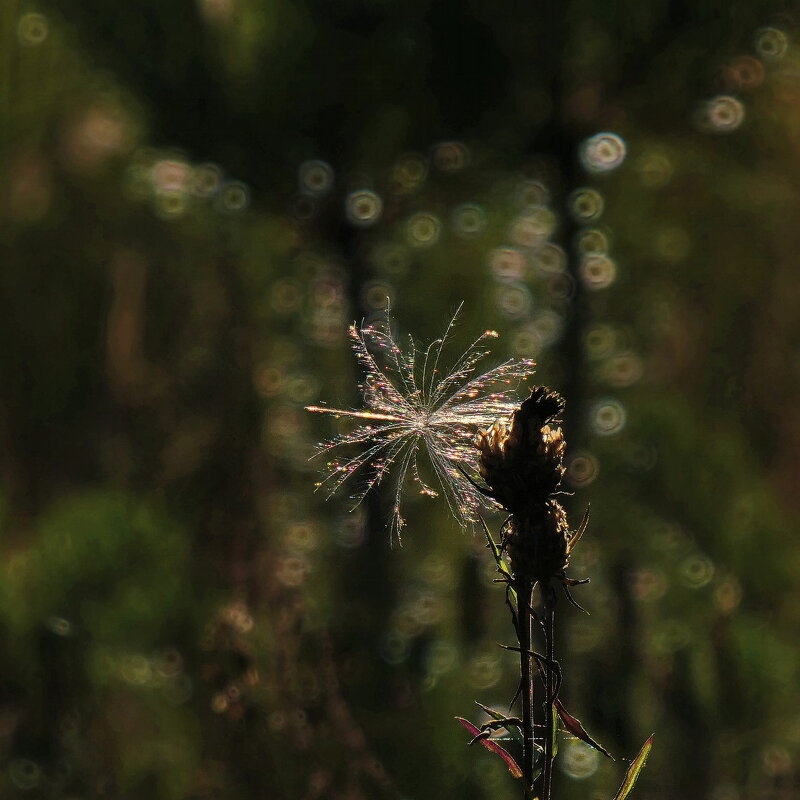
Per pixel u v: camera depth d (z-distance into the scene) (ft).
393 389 2.84
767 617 6.29
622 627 5.38
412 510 5.66
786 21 5.68
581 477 6.07
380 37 5.71
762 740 5.15
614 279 6.39
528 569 2.74
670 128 6.05
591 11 5.52
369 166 6.12
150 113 6.13
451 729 4.88
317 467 6.05
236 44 5.88
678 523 6.46
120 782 4.72
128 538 5.80
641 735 4.97
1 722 5.03
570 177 6.08
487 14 5.58
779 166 6.32
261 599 5.00
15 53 6.11
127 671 5.17
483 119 5.91
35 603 5.55
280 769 4.37
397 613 5.43
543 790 2.75
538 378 6.09
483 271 6.35
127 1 5.86
